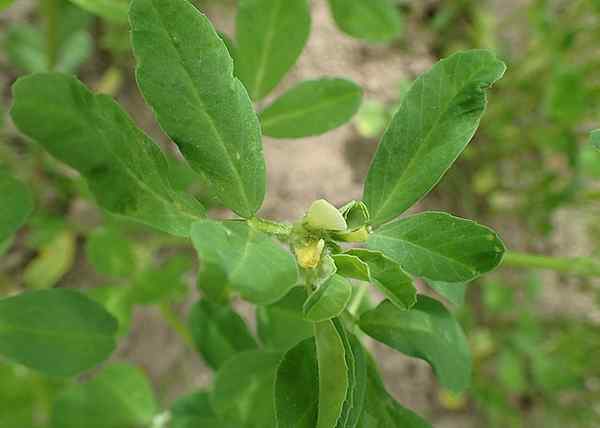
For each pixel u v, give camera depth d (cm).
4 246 12
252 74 9
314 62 22
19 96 5
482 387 21
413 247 7
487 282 21
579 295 23
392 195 7
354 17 12
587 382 22
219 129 6
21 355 6
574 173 20
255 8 9
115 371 11
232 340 10
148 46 6
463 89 7
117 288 12
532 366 21
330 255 7
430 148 7
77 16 18
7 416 12
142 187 6
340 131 21
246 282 5
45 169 17
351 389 6
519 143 21
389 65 23
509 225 23
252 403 9
